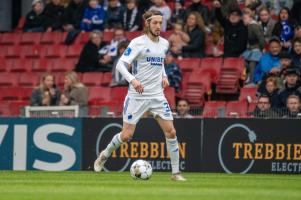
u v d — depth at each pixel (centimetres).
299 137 4503
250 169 4566
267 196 2802
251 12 5841
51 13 6956
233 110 4925
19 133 4875
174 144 3566
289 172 4519
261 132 4550
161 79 3550
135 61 3528
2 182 3544
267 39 5788
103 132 4747
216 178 3966
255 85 5519
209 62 5809
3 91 6359
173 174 3606
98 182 3525
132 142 4700
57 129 4825
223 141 4597
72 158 4803
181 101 4841
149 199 2675
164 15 6234
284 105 4875
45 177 3991
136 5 6444
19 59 6769
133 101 3544
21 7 7544
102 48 6275
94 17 6644
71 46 6662
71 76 5312
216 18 5894
